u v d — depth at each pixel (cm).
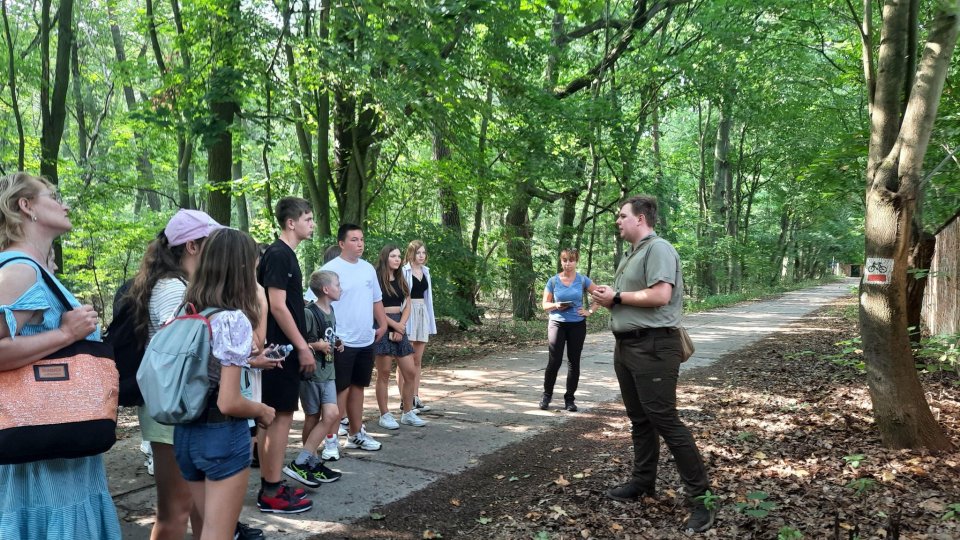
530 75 1364
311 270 1048
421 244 655
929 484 427
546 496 439
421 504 426
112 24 1716
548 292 699
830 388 750
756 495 370
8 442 212
